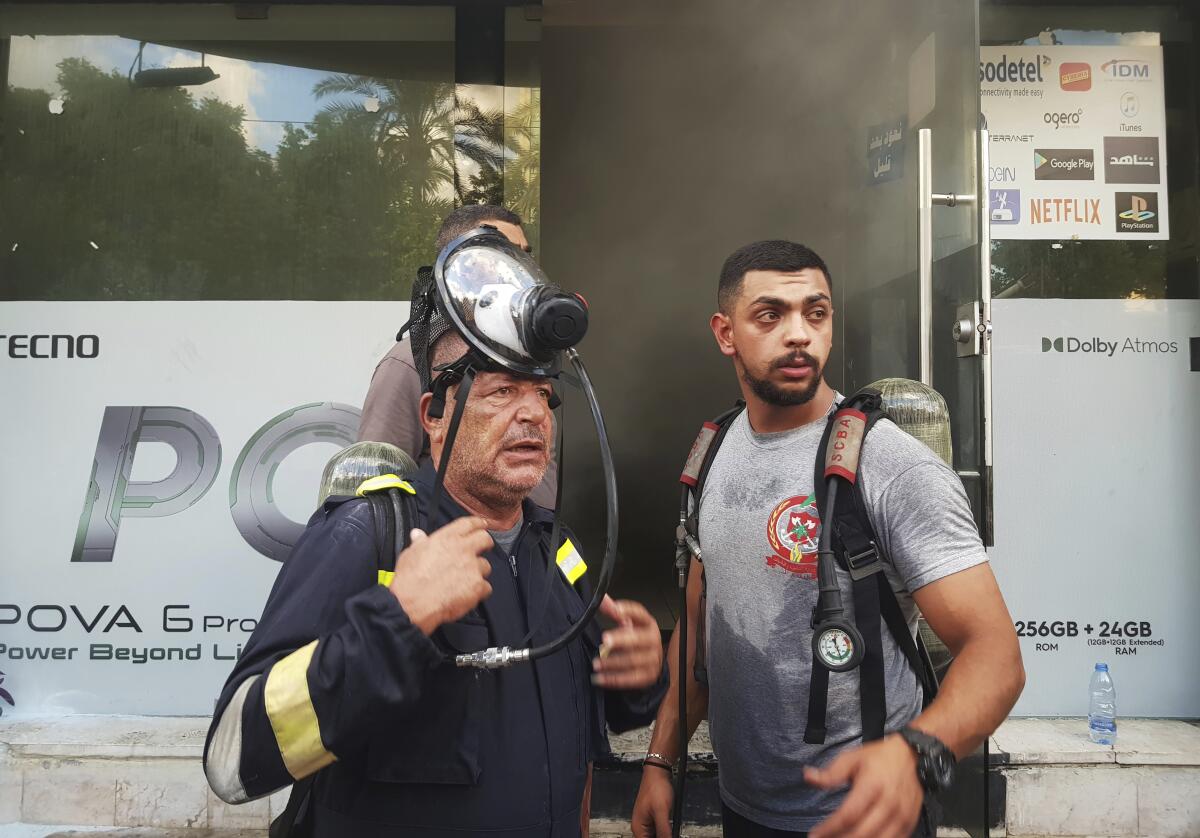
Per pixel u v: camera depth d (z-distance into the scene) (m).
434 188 3.86
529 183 3.88
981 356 2.63
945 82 2.94
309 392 3.76
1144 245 3.84
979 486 2.62
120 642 3.67
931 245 2.88
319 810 1.21
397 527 1.17
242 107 3.82
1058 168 3.85
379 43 3.86
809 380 1.61
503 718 1.19
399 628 1.01
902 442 1.54
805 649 1.57
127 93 3.80
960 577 1.43
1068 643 3.75
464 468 1.22
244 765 1.04
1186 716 3.73
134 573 3.68
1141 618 3.76
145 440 3.72
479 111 3.86
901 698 1.52
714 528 1.73
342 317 3.79
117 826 3.27
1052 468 3.78
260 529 3.71
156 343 3.74
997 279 3.83
